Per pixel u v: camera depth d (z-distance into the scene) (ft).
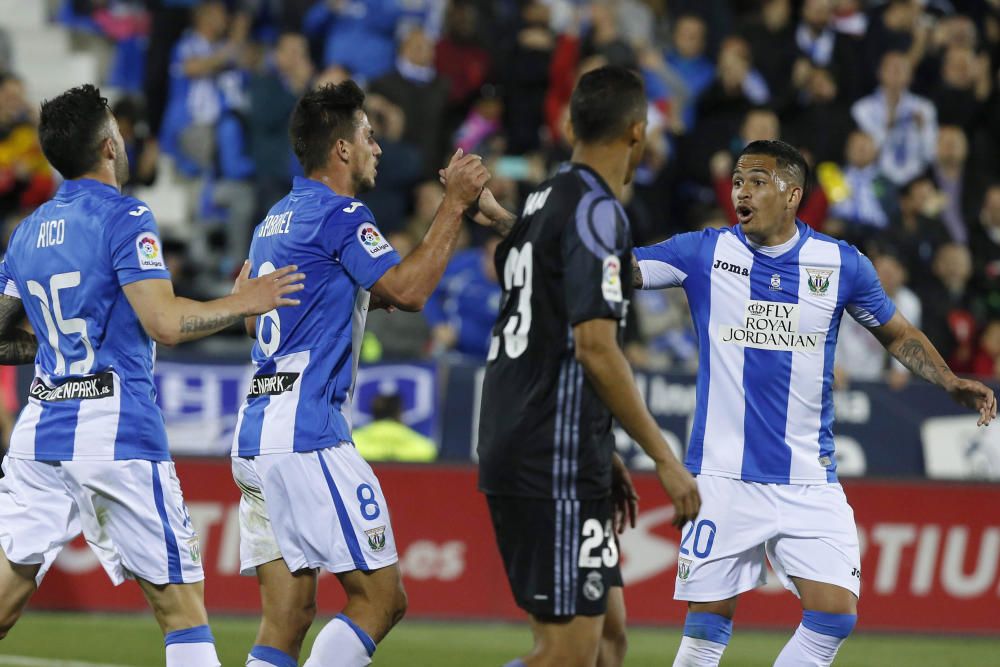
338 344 59.00
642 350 122.62
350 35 151.64
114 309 56.08
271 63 159.22
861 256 64.23
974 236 153.99
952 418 119.14
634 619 104.12
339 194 60.75
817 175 140.67
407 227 134.92
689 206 144.25
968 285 144.56
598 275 48.83
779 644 98.89
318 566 58.65
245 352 122.31
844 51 162.91
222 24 153.48
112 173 58.13
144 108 147.74
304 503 58.13
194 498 102.89
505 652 92.02
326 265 58.49
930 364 65.00
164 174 152.87
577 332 48.80
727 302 63.93
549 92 149.48
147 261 55.11
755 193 62.75
